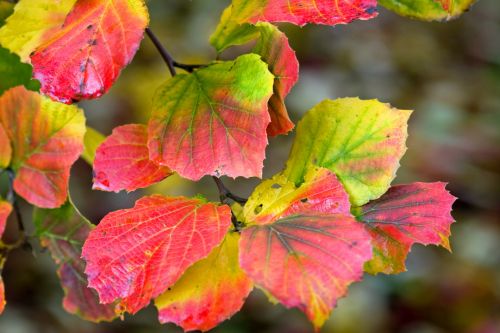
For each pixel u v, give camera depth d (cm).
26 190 57
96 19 50
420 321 160
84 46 49
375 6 49
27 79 61
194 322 50
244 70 51
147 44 166
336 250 46
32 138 57
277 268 46
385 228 52
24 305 151
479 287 165
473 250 171
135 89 162
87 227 59
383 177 52
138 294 48
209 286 50
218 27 55
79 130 57
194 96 52
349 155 53
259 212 51
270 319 157
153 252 48
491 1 234
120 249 49
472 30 222
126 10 50
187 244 48
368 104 53
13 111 57
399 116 53
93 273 48
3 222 57
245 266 46
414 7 57
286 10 50
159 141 52
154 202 50
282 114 51
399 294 164
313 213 48
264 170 158
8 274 154
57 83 49
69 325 150
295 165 54
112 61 49
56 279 157
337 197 50
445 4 53
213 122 51
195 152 51
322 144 54
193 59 168
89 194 158
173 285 50
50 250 59
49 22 54
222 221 49
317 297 45
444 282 166
